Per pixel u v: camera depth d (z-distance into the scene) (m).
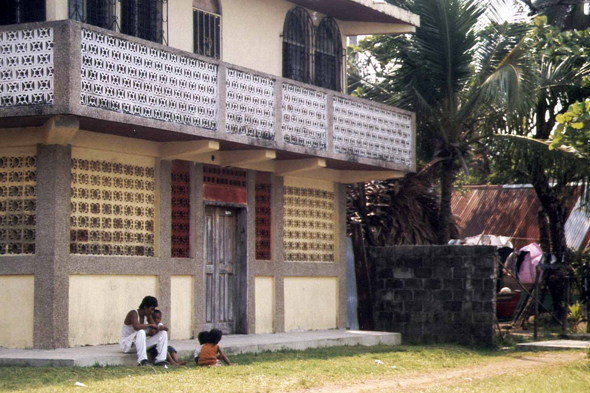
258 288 16.03
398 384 10.69
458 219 23.53
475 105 18.59
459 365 13.36
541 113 20.89
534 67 18.92
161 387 9.58
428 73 19.14
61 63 11.23
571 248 24.00
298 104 15.17
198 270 14.68
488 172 23.77
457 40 18.56
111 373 10.73
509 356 14.90
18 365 11.16
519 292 22.42
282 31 16.84
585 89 20.30
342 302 17.97
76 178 12.79
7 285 12.52
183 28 14.65
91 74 11.53
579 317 21.62
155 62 12.49
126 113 12.00
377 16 17.95
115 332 13.21
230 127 13.74
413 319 16.98
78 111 11.28
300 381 10.41
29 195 12.58
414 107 19.02
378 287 17.47
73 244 12.70
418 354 14.41
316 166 15.91
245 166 15.77
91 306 12.85
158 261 13.89
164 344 11.82
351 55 22.98
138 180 13.76
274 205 16.42
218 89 13.52
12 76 11.47
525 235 28.25
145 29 13.73
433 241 21.16
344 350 14.60
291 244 16.95
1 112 11.41
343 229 18.20
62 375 10.37
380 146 17.09
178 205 14.50
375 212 20.77
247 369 11.45
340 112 16.16
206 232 15.21
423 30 18.73
